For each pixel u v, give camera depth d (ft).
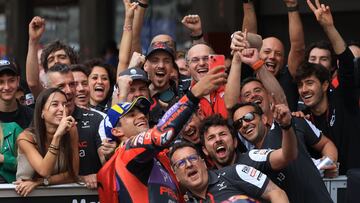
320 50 65.77
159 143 47.26
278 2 88.99
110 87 68.59
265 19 90.07
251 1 69.41
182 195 52.08
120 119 51.88
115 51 130.62
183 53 79.41
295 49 65.82
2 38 193.67
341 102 60.39
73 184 54.39
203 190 51.24
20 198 53.83
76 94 65.92
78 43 176.04
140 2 68.08
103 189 50.34
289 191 53.06
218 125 53.62
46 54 69.87
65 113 53.62
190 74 65.26
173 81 63.62
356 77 59.00
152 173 49.57
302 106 64.54
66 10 178.91
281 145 53.98
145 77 58.80
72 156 54.54
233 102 58.34
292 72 65.67
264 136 55.16
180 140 56.08
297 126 58.13
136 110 51.90
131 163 49.03
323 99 60.80
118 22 169.48
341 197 57.52
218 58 49.19
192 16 67.67
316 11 61.67
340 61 60.44
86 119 57.93
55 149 52.85
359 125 60.59
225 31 87.86
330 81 62.49
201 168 50.88
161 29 128.06
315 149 59.11
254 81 58.75
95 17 164.45
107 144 53.06
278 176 52.85
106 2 165.78
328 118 60.80
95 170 57.57
